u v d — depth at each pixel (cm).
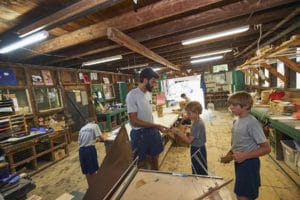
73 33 284
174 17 273
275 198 206
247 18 289
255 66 422
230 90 912
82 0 177
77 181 294
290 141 269
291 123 223
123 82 795
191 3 207
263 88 524
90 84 621
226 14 246
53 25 209
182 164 315
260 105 379
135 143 184
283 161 276
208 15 257
